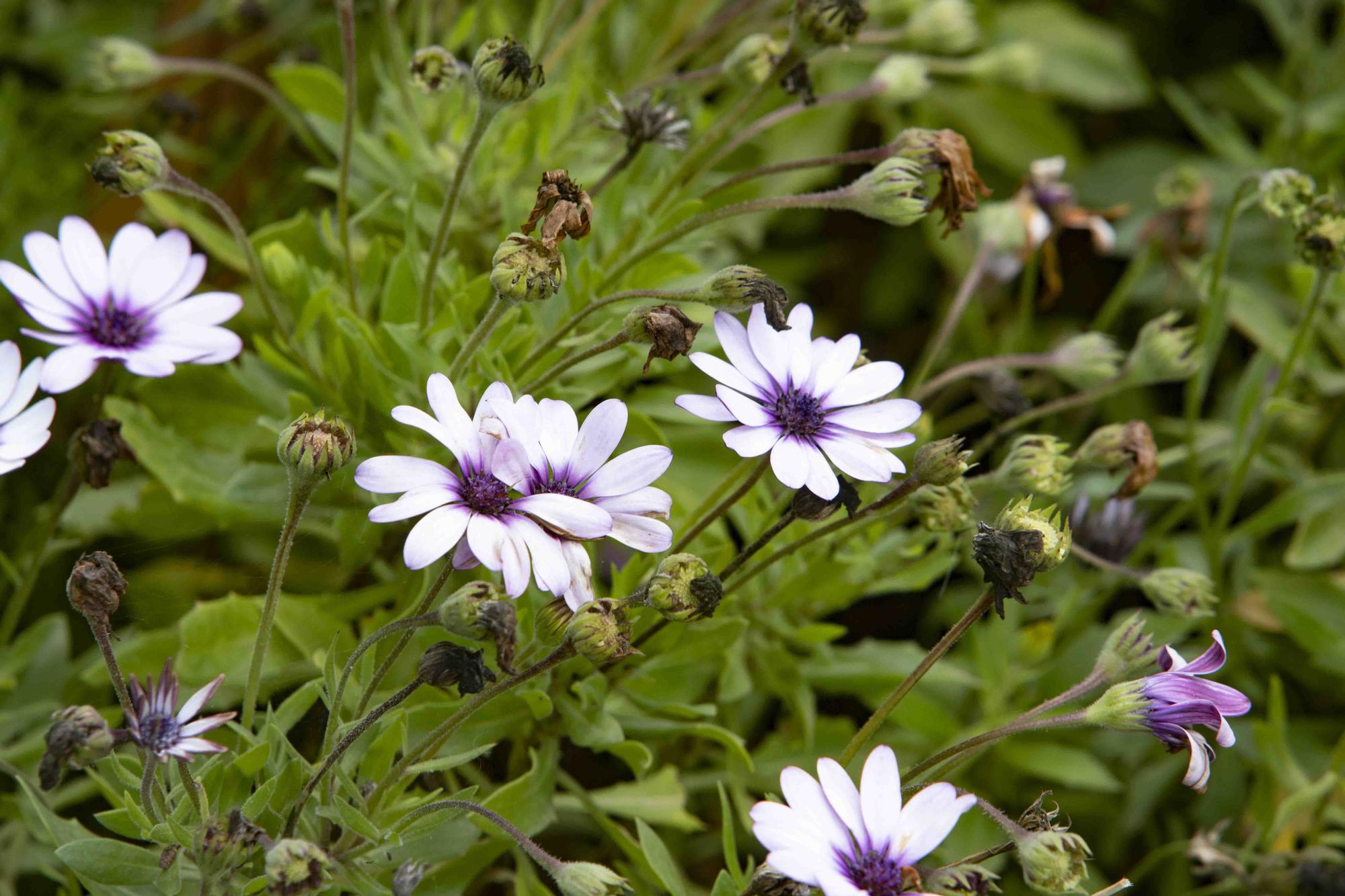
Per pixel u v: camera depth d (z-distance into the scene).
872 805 0.83
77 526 1.01
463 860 0.91
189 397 1.00
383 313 0.94
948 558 1.00
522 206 0.99
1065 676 1.04
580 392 0.94
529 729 0.93
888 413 0.87
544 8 1.05
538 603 0.91
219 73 1.03
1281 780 1.00
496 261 0.86
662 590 0.83
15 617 0.97
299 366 0.96
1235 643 1.07
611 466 0.85
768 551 0.98
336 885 0.85
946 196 0.94
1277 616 1.05
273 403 0.96
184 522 0.99
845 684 1.00
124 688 0.83
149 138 0.90
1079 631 1.07
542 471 0.84
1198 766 0.84
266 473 0.94
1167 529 1.08
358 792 0.85
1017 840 0.83
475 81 0.89
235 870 0.85
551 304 0.96
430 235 1.00
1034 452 0.94
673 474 0.99
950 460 0.87
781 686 0.98
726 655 0.96
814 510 0.88
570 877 0.83
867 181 0.92
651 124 0.96
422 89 0.94
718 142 1.04
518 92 0.89
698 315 0.98
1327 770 1.04
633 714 0.93
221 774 0.86
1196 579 0.97
